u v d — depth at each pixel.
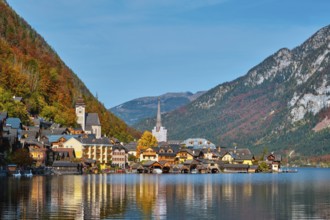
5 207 105.19
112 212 101.38
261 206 113.19
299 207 112.06
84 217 95.31
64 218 93.62
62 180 190.25
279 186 177.12
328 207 112.12
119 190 146.62
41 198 119.88
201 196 133.12
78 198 122.19
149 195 133.38
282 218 97.69
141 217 96.50
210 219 95.62
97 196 127.56
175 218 96.06
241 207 111.19
